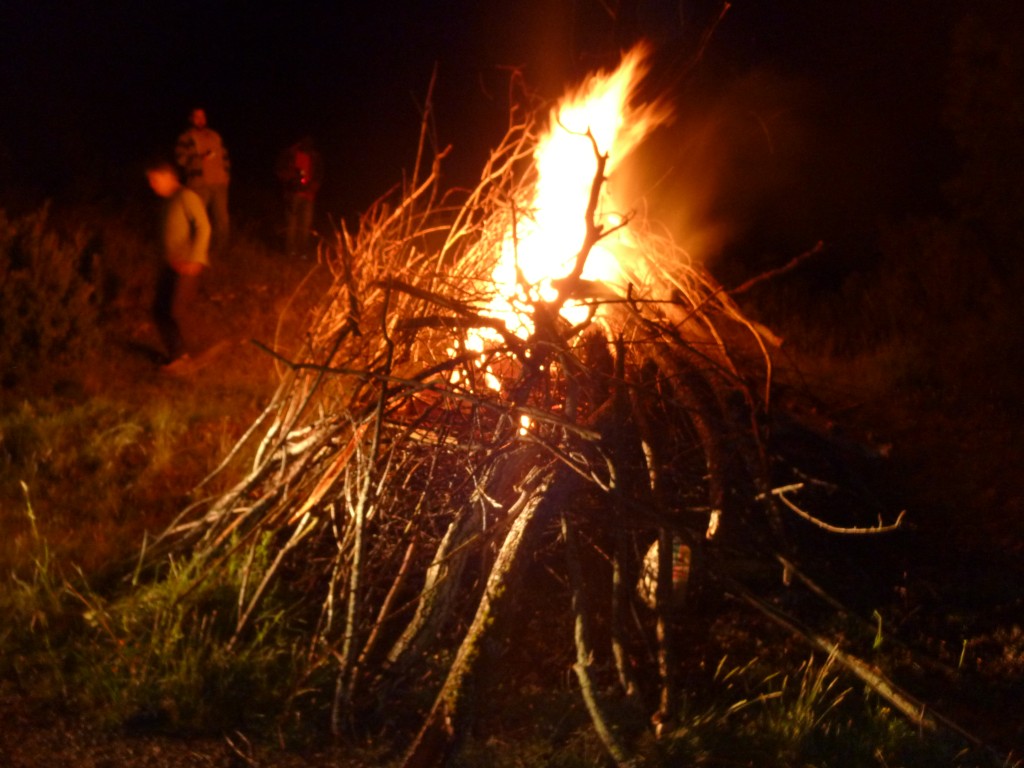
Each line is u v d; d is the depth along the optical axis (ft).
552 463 14.35
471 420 15.19
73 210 38.45
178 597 14.44
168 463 20.34
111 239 35.04
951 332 25.96
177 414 22.88
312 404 17.98
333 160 58.34
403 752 12.26
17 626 14.40
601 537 16.60
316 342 17.93
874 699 13.26
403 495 15.89
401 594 15.38
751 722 12.62
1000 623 15.28
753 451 17.28
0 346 25.04
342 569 14.70
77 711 12.93
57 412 22.93
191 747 12.33
